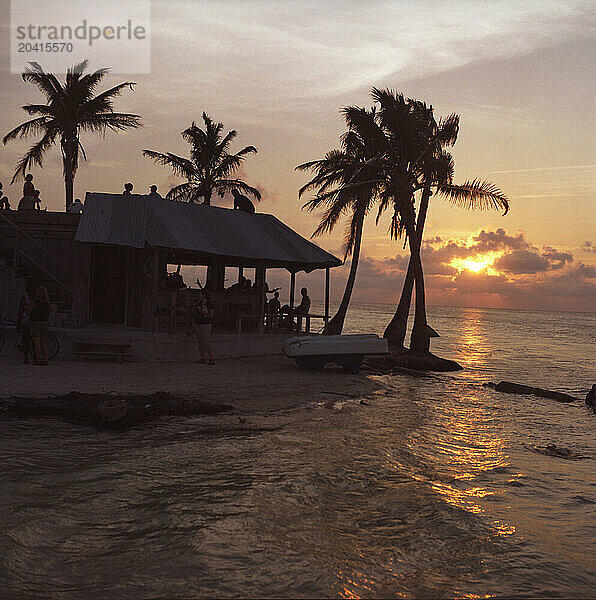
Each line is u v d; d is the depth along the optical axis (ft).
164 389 42.96
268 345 71.82
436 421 42.16
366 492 24.21
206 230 68.80
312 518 20.75
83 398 35.83
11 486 22.24
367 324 299.58
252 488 23.65
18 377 42.83
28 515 19.36
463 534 20.07
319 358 62.64
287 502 22.25
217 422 35.70
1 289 62.39
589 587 16.55
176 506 21.11
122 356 56.18
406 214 97.86
